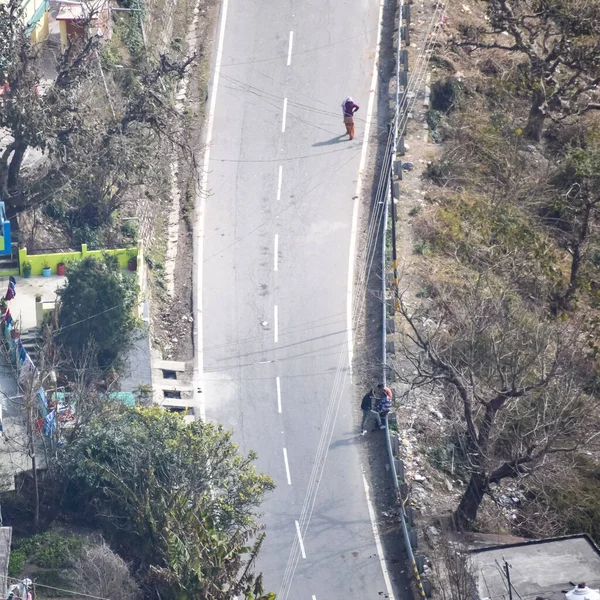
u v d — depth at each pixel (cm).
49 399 7412
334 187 10138
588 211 10106
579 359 9144
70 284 8012
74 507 7312
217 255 9581
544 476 8225
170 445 7256
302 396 8531
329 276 9406
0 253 8650
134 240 9294
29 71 8562
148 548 6894
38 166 9312
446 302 8931
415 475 8094
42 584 6706
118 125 8938
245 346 8875
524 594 6531
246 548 6750
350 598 7281
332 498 7869
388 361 8688
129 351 8206
